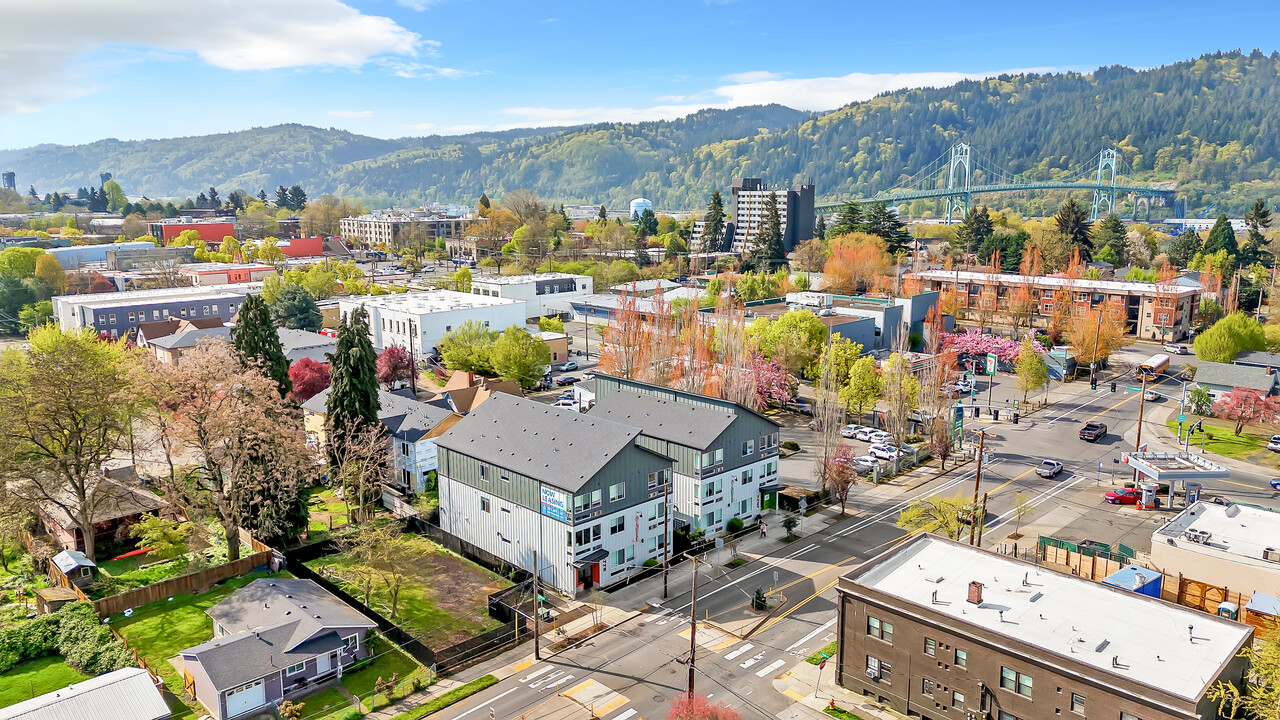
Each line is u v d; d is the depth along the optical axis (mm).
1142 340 151875
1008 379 124312
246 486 63156
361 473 69062
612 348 110625
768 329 113562
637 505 59750
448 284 198875
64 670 48094
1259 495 75000
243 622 49156
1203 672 36531
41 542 63688
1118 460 85562
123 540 66500
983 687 40000
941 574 47094
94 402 61781
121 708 40938
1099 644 38969
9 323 165125
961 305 177625
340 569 61562
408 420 79750
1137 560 58156
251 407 63094
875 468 79125
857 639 45219
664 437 66938
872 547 64188
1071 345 128875
